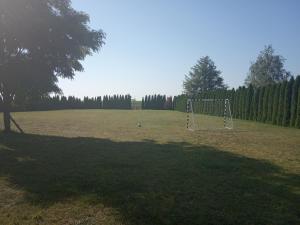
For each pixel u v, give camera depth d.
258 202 6.32
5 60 15.44
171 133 18.80
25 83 15.49
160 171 8.80
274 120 27.19
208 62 76.81
